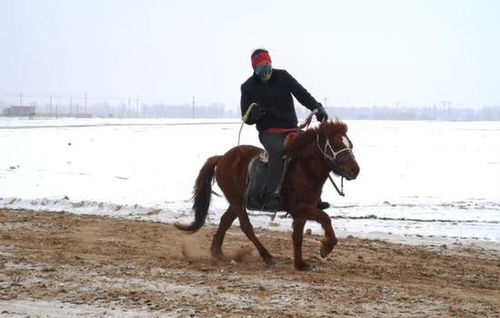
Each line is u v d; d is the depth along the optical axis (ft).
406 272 37.52
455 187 84.12
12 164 102.58
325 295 30.25
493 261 42.32
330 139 35.06
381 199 72.64
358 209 65.00
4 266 35.76
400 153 139.13
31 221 53.62
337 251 43.98
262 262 39.75
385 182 88.22
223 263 39.17
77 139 171.22
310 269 37.06
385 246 46.57
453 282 35.17
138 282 32.35
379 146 162.50
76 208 62.39
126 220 55.57
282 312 27.04
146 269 35.78
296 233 36.68
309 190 36.04
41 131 209.46
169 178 89.40
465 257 43.39
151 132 220.23
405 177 94.53
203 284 32.17
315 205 36.73
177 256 41.27
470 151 147.33
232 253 42.42
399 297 30.32
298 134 36.40
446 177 95.35
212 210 61.72
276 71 38.34
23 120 377.91
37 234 47.67
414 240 49.55
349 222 57.36
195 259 40.27
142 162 112.37
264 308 27.76
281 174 36.47
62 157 117.08
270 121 37.96
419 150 149.89
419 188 82.58
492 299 31.17
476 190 81.51
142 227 52.11
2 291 30.37
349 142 35.32
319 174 35.81
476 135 227.20
